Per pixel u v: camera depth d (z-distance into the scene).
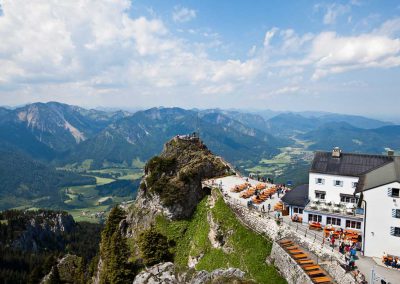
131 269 90.25
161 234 94.75
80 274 138.88
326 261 59.47
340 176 81.81
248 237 76.88
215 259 79.88
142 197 115.38
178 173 110.94
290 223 77.19
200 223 97.50
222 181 112.06
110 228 117.81
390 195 63.09
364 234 65.31
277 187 106.75
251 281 60.56
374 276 55.59
